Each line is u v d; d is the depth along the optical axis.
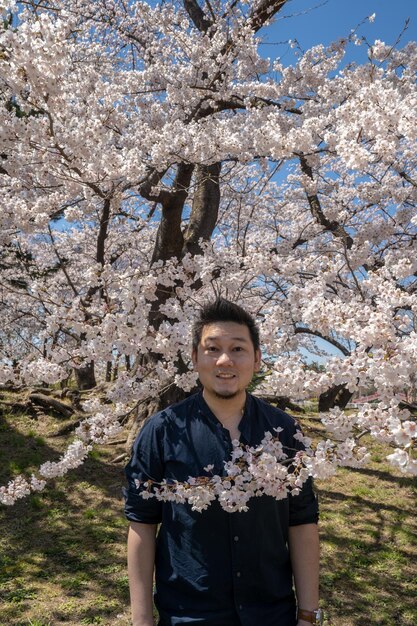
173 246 7.69
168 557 1.80
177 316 4.38
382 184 6.74
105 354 4.00
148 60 8.57
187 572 1.75
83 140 3.98
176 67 7.68
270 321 3.78
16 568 4.80
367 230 6.36
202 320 1.93
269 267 4.73
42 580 4.62
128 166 4.37
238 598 1.72
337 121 5.11
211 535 1.76
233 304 1.94
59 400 9.19
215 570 1.73
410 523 6.25
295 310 3.91
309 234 7.29
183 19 8.03
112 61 8.38
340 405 7.70
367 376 2.53
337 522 6.25
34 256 12.32
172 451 1.85
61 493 6.49
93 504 6.28
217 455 1.84
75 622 4.01
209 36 7.99
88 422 4.43
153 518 1.88
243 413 1.94
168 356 3.97
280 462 1.97
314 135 5.73
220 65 7.02
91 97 4.71
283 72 7.23
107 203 5.79
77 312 4.01
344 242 4.91
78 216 6.16
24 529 5.64
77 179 4.60
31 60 3.33
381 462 8.29
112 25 9.14
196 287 6.35
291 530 1.93
